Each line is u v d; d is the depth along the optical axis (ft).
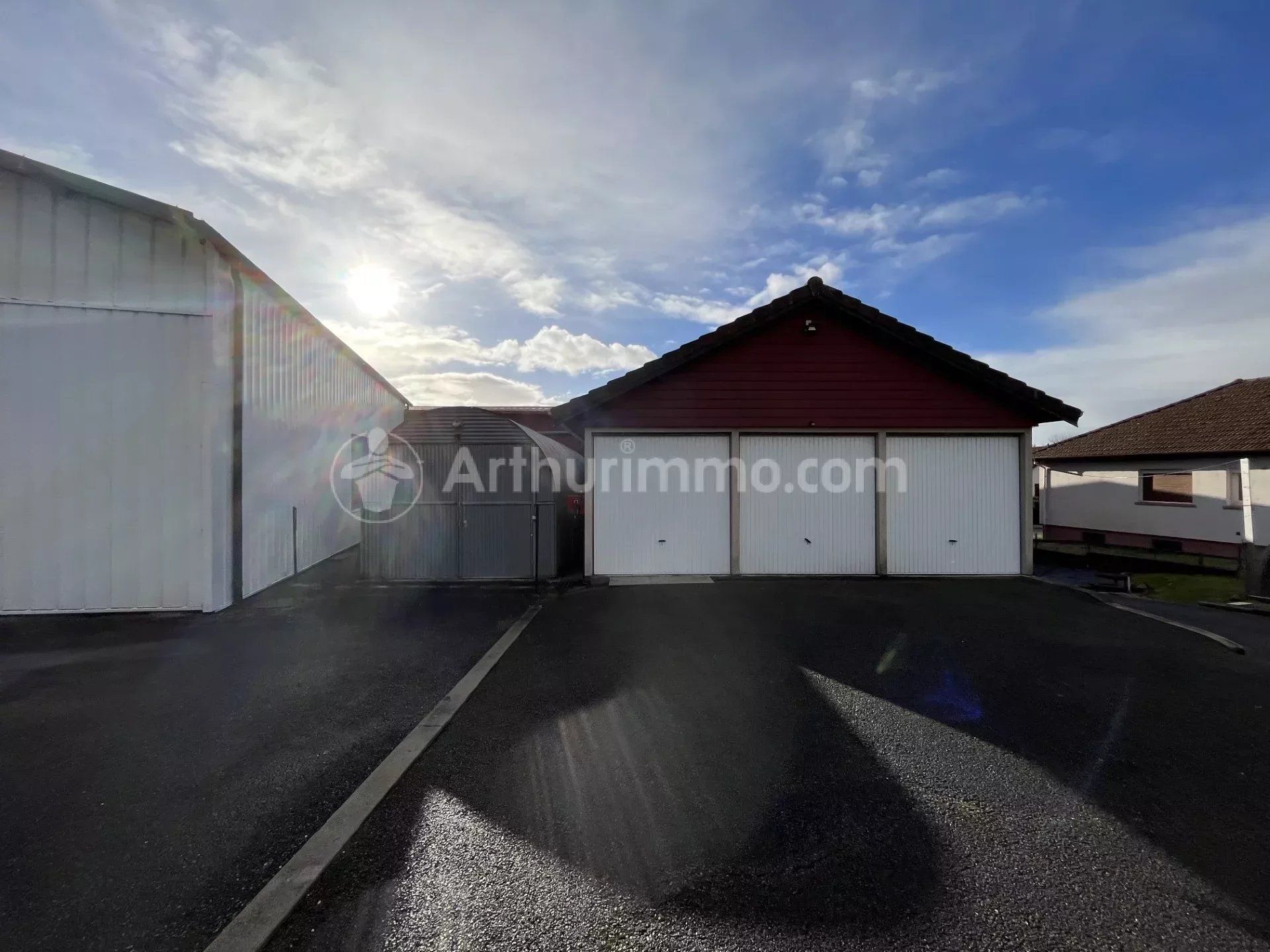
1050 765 10.00
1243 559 27.63
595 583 26.89
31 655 16.11
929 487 28.91
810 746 10.66
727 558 28.68
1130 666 15.24
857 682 13.93
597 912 6.49
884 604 22.53
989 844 7.78
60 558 20.25
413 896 6.75
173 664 15.31
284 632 18.51
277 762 10.01
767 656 15.97
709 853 7.55
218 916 6.42
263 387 24.44
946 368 28.71
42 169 19.35
